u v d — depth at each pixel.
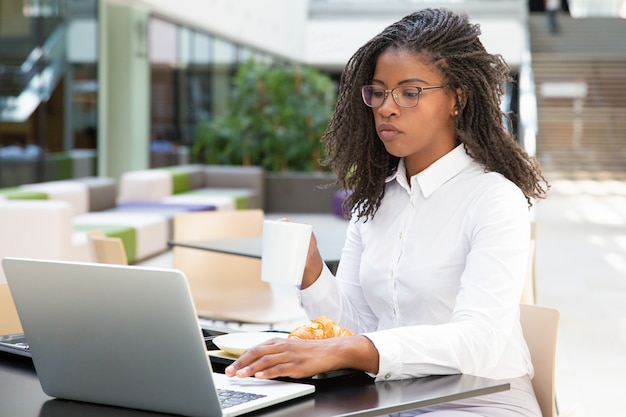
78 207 9.64
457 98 2.06
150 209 10.50
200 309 4.52
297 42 23.45
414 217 2.11
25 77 10.58
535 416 1.98
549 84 20.47
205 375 1.48
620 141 19.16
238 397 1.58
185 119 15.98
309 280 2.18
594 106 20.11
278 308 4.60
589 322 6.28
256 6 18.52
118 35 13.70
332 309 2.20
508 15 24.06
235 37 17.34
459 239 2.03
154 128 14.70
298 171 15.44
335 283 2.21
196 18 14.44
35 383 1.78
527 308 2.30
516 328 2.06
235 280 4.95
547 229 11.88
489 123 2.08
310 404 1.58
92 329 1.58
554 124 19.55
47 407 1.62
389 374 1.74
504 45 23.72
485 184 2.03
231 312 4.47
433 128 2.04
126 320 1.54
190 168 13.50
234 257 4.97
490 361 1.83
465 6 24.25
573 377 4.91
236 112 15.75
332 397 1.62
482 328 1.83
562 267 8.80
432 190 2.08
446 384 1.71
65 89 11.73
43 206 6.63
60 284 1.60
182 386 1.52
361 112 2.21
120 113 13.82
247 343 1.90
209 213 4.98
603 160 18.83
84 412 1.59
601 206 14.72
